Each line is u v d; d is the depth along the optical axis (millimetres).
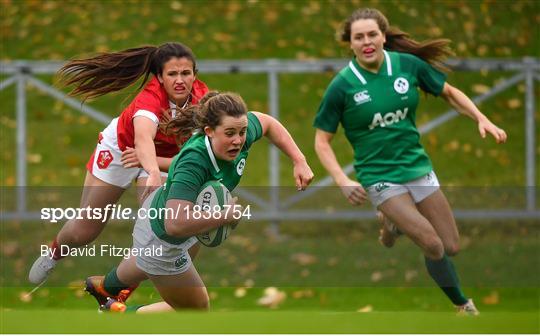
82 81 21594
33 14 45719
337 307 26828
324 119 23250
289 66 31953
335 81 23000
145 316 15719
